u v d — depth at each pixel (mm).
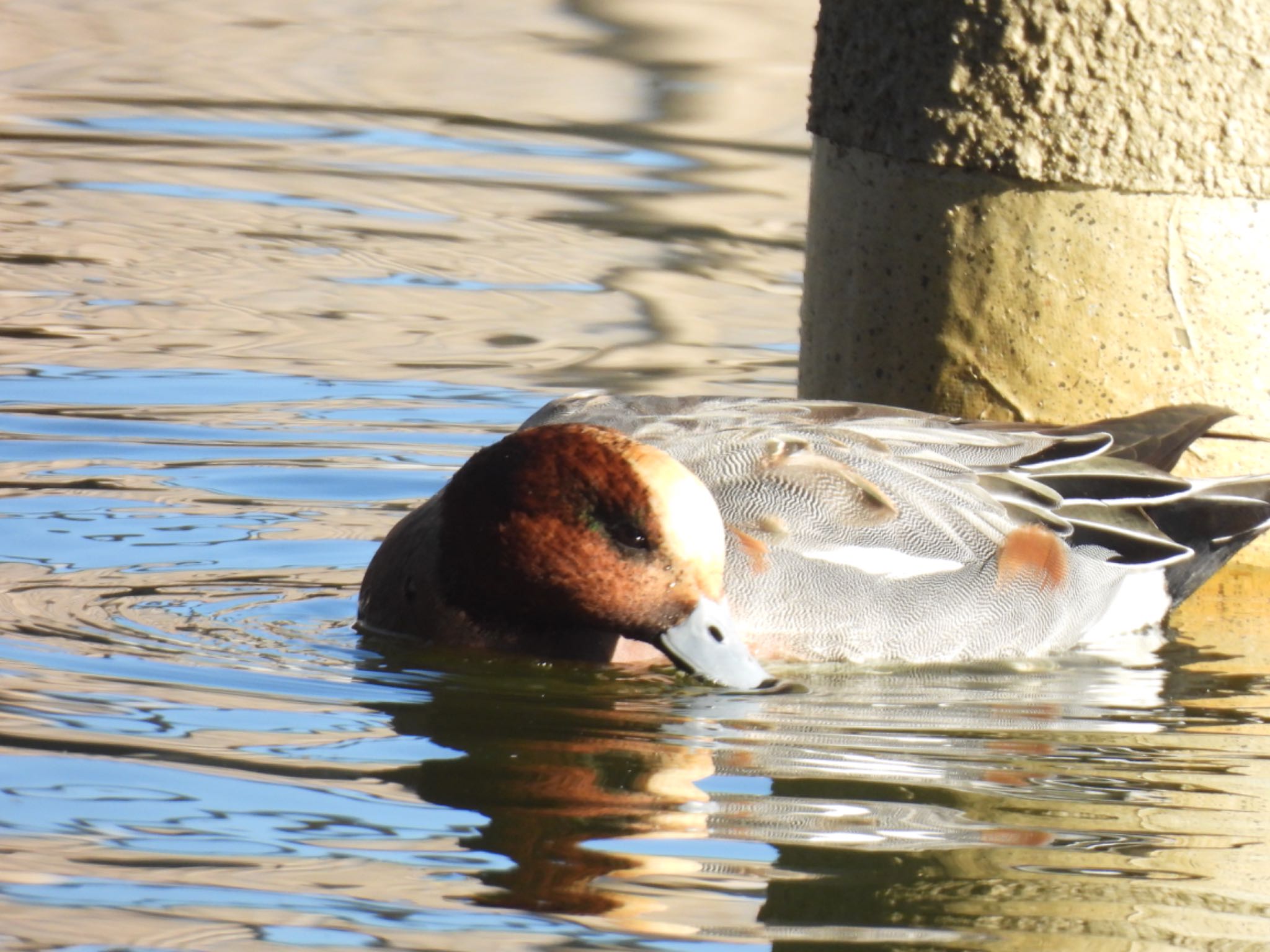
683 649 9602
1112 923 6605
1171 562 10820
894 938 6434
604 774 8000
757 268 18422
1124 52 10477
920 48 10734
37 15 26766
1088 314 10867
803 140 22625
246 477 12625
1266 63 10555
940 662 10117
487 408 14344
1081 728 8922
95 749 7949
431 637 10008
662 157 21797
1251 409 11102
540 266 18188
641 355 15812
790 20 26984
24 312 16219
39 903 6477
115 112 22828
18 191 19812
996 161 10680
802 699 9320
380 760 8055
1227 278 10859
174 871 6766
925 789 7941
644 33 26328
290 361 15328
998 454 10609
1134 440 10656
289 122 22719
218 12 27453
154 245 18312
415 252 18484
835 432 10484
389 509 12219
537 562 9672
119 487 12297
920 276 11062
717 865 7012
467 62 25156
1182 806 7797
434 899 6621
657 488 9594
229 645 9719
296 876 6770
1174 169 10633
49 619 9891
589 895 6695
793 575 9922
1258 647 10555
